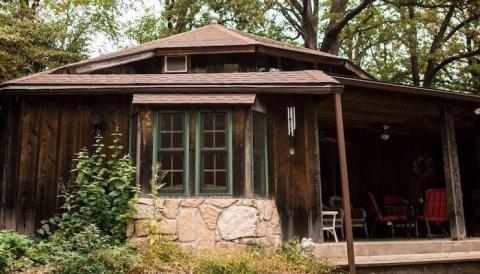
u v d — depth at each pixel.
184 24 19.70
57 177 7.49
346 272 6.57
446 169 8.73
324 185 12.52
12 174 7.64
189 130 7.00
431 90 8.30
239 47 9.02
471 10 17.30
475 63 19.09
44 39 15.60
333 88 7.07
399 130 12.14
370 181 12.70
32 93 7.36
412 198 12.80
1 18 14.52
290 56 9.48
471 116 9.99
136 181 7.05
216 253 6.35
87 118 7.66
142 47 9.62
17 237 6.15
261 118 7.55
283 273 5.99
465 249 7.93
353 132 12.38
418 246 7.64
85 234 6.10
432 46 19.27
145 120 7.04
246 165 6.93
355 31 20.19
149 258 6.04
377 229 11.81
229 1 17.47
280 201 7.48
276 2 19.19
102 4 21.14
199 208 6.70
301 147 7.68
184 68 9.20
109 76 8.03
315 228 7.47
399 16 20.72
